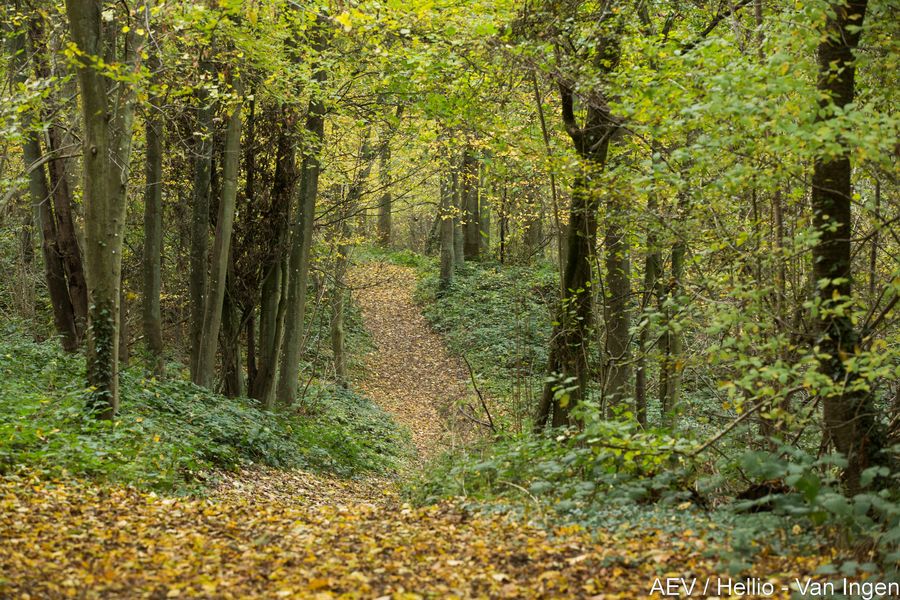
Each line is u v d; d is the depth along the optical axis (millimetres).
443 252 32375
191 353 15812
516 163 12094
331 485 12742
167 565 5652
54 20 13312
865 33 7301
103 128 10555
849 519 5738
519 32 10016
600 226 11203
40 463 8367
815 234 6402
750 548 5609
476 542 6266
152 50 12438
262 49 12930
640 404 11758
